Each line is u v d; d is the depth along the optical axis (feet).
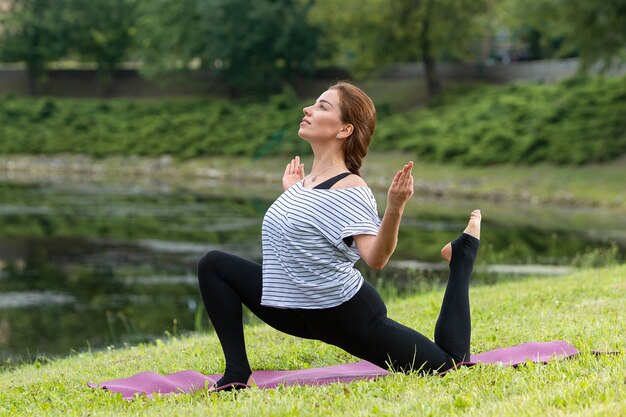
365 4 172.86
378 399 16.76
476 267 62.49
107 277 65.46
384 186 141.79
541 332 24.02
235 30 197.88
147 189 141.18
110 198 124.06
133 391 19.53
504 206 115.44
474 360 20.42
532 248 74.02
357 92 18.52
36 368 29.86
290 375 20.31
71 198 123.34
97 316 52.60
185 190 139.74
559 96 150.51
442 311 19.19
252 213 105.70
